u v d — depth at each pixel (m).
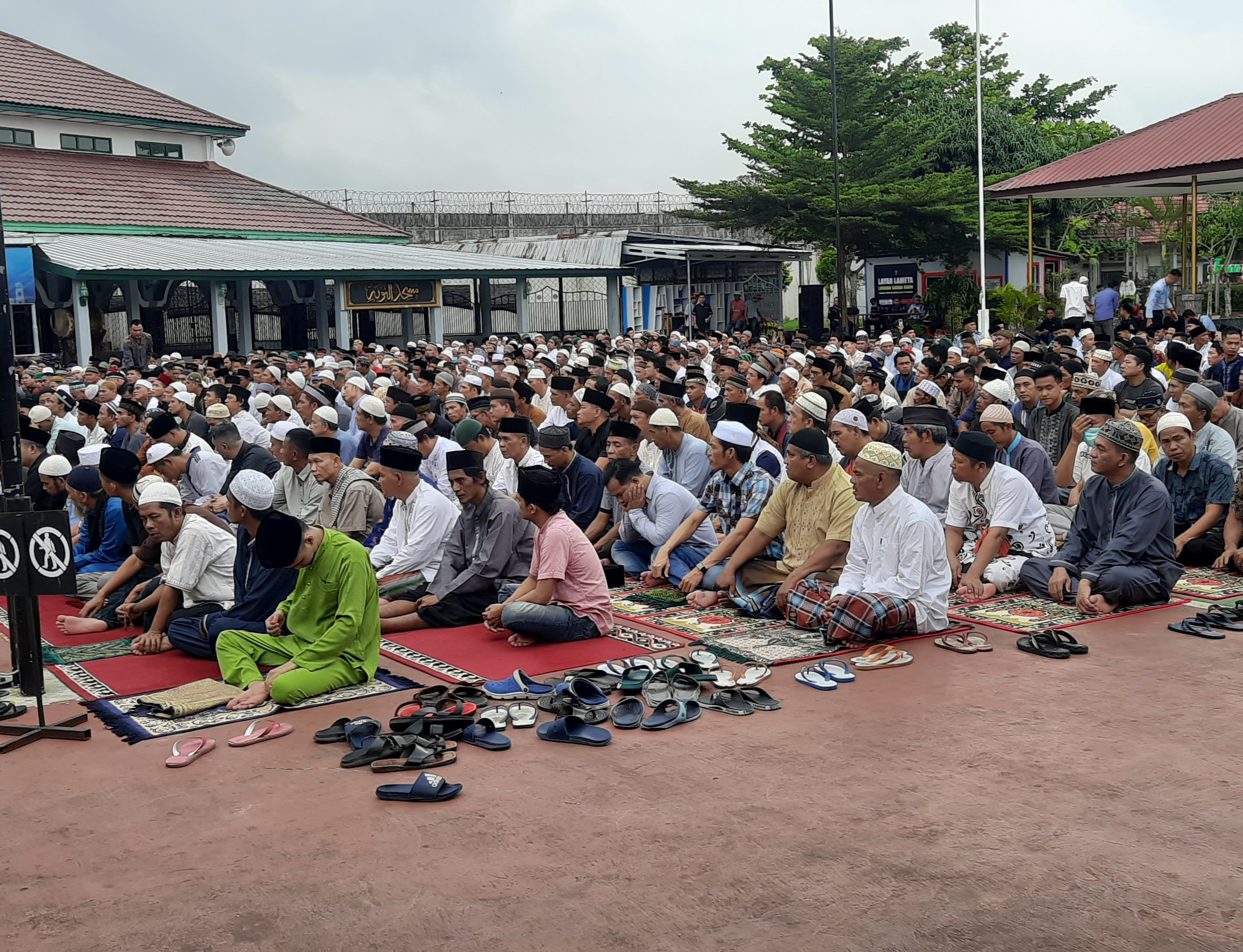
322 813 4.40
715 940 3.43
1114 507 7.15
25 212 27.92
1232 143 25.42
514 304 35.41
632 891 3.73
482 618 7.22
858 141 35.84
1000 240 35.38
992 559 7.48
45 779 4.85
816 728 5.15
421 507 7.40
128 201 30.61
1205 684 5.55
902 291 37.91
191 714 5.57
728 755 4.88
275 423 11.39
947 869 3.83
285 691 5.65
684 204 44.53
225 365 19.58
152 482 6.77
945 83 41.06
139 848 4.15
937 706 5.39
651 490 8.17
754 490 7.69
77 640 7.12
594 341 23.73
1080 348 17.39
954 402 11.60
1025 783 4.48
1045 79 44.97
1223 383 12.98
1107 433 7.03
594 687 5.61
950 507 7.75
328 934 3.53
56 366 23.03
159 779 4.80
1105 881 3.72
